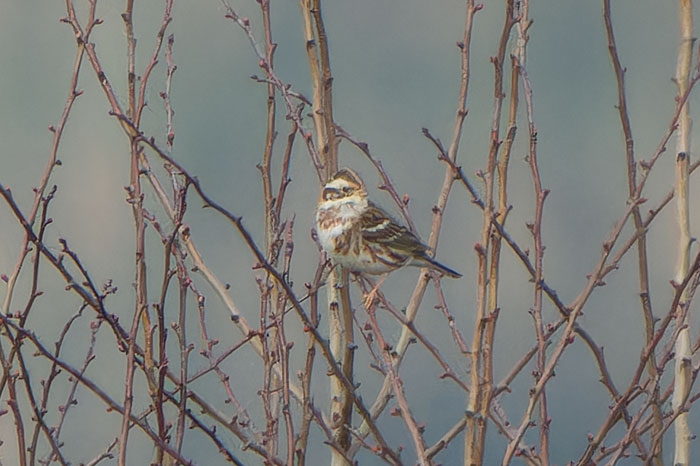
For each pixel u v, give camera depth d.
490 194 7.69
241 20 8.88
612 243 8.09
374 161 9.52
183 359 7.88
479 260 7.70
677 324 8.06
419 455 8.20
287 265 8.20
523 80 8.18
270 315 8.13
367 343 8.88
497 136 7.68
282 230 8.33
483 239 7.68
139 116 8.23
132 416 7.69
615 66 8.26
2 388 7.77
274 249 8.30
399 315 9.22
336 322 9.16
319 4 8.86
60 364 7.97
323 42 8.86
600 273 8.14
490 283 7.77
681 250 8.50
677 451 8.41
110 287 8.38
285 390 7.66
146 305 7.71
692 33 8.45
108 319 8.00
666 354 8.02
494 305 7.73
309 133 8.71
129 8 8.77
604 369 8.44
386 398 9.05
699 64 8.38
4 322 7.77
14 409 7.80
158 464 7.79
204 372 8.36
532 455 8.84
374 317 8.73
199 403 8.41
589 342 8.42
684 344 8.40
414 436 8.25
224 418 8.45
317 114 9.00
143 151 8.97
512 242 8.01
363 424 9.12
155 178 9.01
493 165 7.68
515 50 8.23
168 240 7.64
